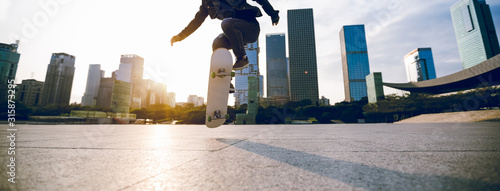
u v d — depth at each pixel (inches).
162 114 3011.8
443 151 41.4
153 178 25.0
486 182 20.6
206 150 48.1
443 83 1894.7
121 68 7130.9
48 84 5064.0
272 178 24.5
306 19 5290.4
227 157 38.7
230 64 87.5
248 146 55.1
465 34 6830.7
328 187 20.9
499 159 31.4
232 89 97.1
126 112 956.0
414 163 30.6
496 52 6127.0
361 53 5851.4
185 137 86.9
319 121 2186.3
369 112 1611.7
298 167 30.0
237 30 86.0
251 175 26.0
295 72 5044.3
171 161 35.2
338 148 49.6
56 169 29.0
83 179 24.4
